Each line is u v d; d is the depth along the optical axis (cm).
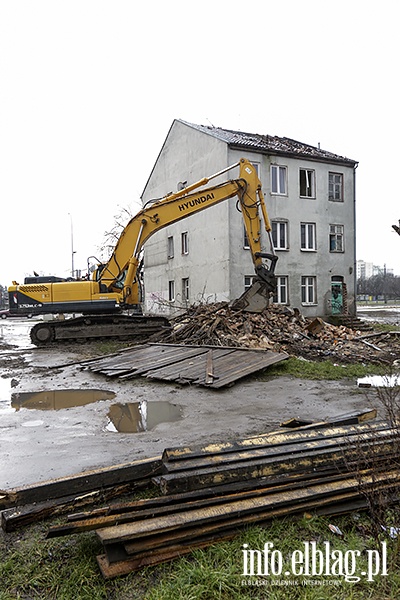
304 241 2289
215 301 2156
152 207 1433
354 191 2414
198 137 2298
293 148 2341
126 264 1477
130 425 595
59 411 669
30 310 1545
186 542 290
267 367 965
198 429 572
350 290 2392
